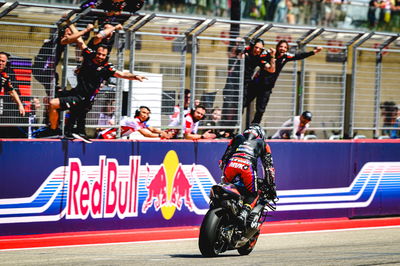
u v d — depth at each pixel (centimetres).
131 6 3475
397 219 4325
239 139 2955
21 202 3203
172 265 2450
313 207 4100
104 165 3431
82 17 3412
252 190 2852
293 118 4128
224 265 2447
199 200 3756
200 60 3788
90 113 3484
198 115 3744
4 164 3161
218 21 3659
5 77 3183
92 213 3400
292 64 4109
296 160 4031
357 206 4259
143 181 3556
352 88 4247
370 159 4303
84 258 2717
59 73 3391
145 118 3612
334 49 4219
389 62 4403
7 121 3231
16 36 3225
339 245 3303
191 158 3725
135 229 3538
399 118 4475
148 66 3647
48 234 3275
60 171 3303
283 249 3130
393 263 2608
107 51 3384
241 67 3900
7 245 3044
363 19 6391
